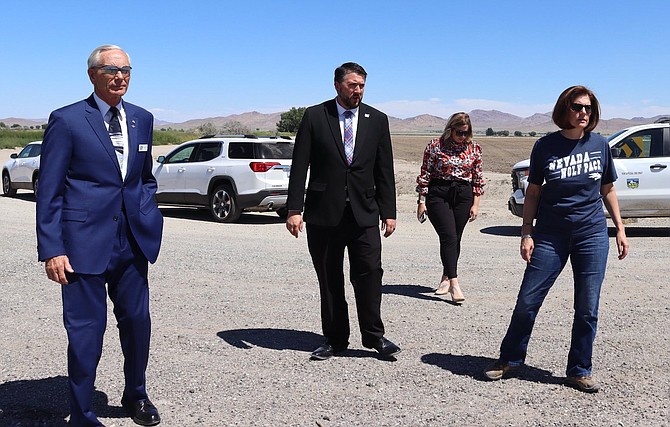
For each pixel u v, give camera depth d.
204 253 10.93
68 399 4.88
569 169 4.99
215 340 6.28
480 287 8.60
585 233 5.03
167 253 10.86
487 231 14.47
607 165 5.12
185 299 7.82
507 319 7.09
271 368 5.54
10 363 5.62
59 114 4.12
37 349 5.99
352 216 5.66
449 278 7.75
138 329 4.43
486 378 5.29
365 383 5.21
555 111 5.00
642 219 16.36
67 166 4.14
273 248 11.65
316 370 5.50
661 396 4.96
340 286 5.86
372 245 5.69
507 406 4.78
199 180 16.31
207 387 5.10
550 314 7.27
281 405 4.77
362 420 4.53
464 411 4.69
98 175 4.18
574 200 5.02
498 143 114.44
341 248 5.79
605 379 5.31
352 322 6.98
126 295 4.38
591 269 5.04
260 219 16.72
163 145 63.59
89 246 4.14
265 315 7.18
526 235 5.19
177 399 4.86
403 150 75.69
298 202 5.73
